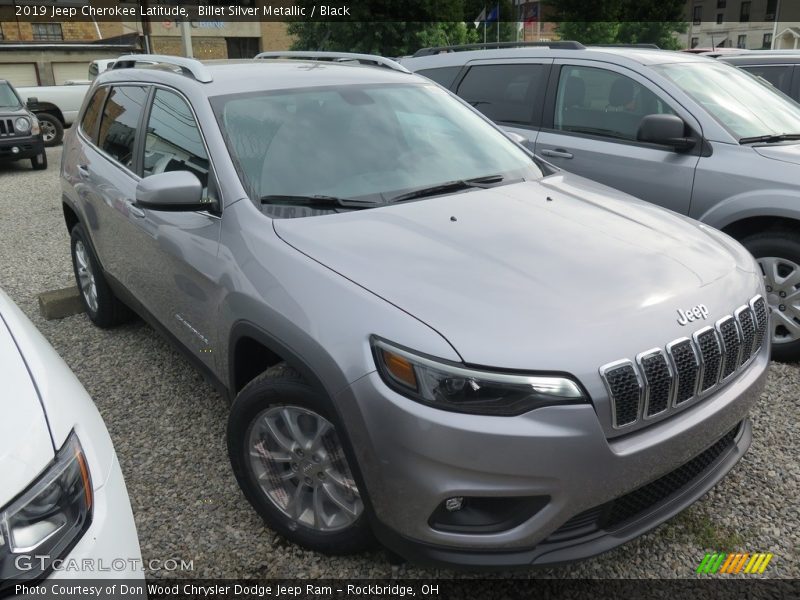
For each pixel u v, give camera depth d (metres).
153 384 3.87
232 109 3.11
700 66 4.82
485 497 2.02
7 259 6.56
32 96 15.89
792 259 3.91
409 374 2.00
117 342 4.45
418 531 2.08
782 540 2.60
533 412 1.96
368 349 2.08
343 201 2.83
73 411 1.78
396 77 3.78
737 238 4.16
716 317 2.31
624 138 4.66
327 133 3.15
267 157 2.95
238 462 2.59
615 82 4.77
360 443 2.10
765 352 2.60
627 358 2.06
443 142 3.40
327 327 2.18
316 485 2.44
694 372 2.20
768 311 2.63
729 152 4.11
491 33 27.30
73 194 4.40
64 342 4.48
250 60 3.88
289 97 3.27
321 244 2.48
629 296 2.24
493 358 1.98
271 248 2.53
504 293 2.20
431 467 1.99
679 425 2.18
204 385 3.84
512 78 5.44
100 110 4.32
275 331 2.34
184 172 2.83
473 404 1.97
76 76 23.11
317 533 2.47
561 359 2.00
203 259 2.82
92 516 1.62
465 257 2.41
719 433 2.32
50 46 22.45
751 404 2.46
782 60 6.66
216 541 2.64
